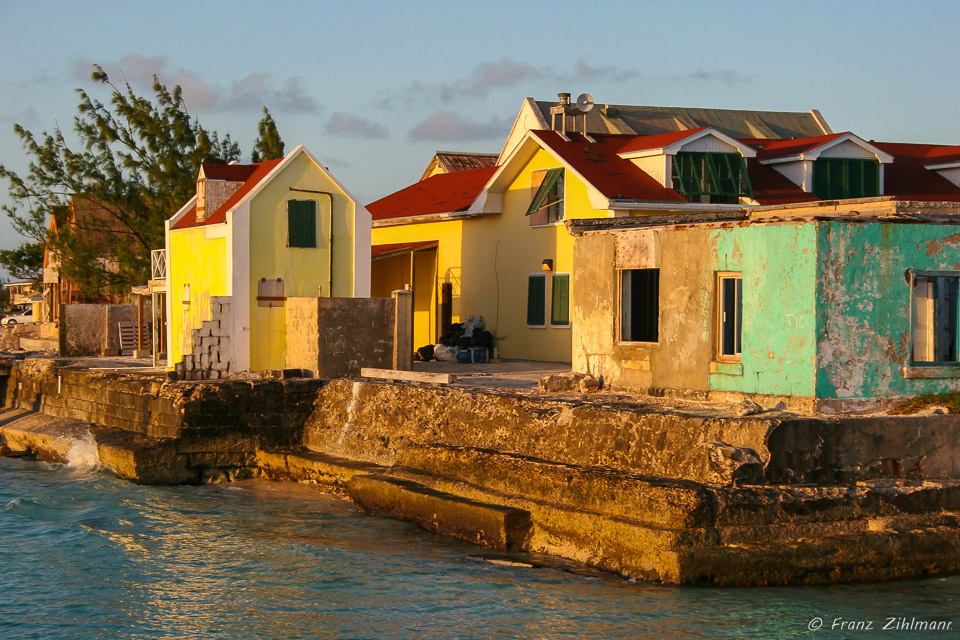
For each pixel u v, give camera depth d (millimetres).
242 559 16266
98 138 41125
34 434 27516
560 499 16016
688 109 52844
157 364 31375
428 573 15156
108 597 14633
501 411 18656
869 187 32688
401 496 18312
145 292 34250
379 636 12812
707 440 15086
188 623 13531
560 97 34594
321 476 21562
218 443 23078
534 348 31766
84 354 36969
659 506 14406
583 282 20578
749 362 17047
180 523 18719
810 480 14844
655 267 18953
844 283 16094
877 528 14664
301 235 27672
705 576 13883
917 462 15547
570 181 29984
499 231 33344
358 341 25125
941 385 16672
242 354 26609
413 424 20719
